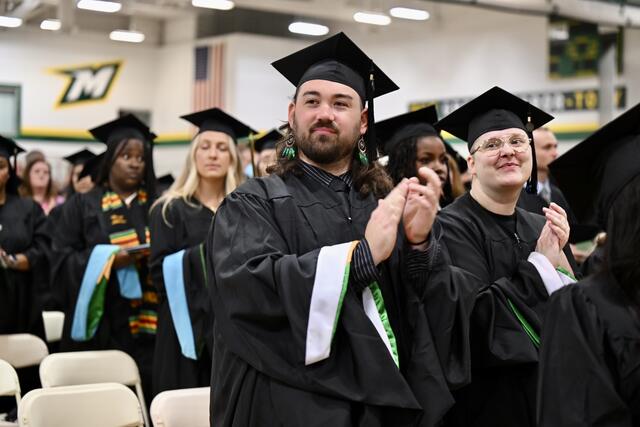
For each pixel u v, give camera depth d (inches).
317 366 97.9
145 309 210.1
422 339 104.6
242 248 103.5
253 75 617.6
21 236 230.4
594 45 493.7
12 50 630.5
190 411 140.4
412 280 107.0
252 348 100.2
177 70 653.3
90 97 653.9
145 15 649.0
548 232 123.9
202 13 636.7
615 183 102.0
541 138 223.8
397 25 588.4
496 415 118.6
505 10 451.8
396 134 173.0
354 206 110.8
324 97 111.0
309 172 112.4
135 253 204.7
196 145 193.5
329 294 96.6
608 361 80.4
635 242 81.0
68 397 136.9
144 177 221.6
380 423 98.0
